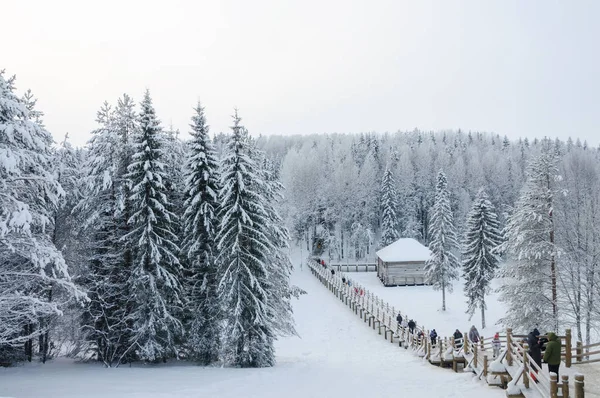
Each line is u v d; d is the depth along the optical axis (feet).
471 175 357.20
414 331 112.47
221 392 49.88
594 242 89.35
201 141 77.05
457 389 53.93
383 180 269.85
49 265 62.34
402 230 298.56
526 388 46.26
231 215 74.64
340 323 136.56
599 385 47.93
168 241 71.92
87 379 55.21
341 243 312.29
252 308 75.36
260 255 78.02
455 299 173.88
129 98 76.84
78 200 73.82
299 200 322.96
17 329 57.00
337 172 337.31
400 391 53.36
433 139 556.10
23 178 46.88
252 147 85.76
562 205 94.63
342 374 66.90
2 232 41.60
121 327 72.43
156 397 45.16
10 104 48.26
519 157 429.79
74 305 71.61
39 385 50.29
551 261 89.92
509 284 97.19
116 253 72.90
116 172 73.67
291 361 87.76
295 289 87.92
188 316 78.07
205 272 77.41
